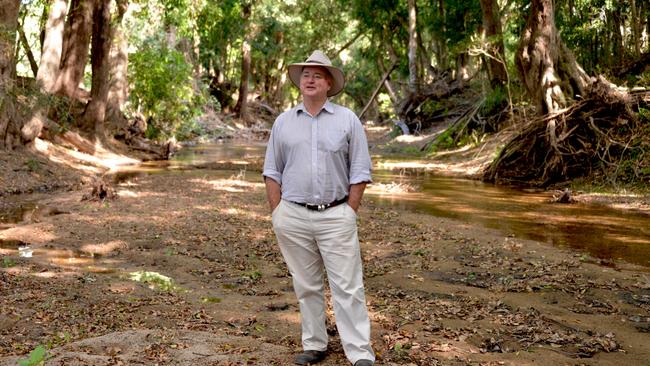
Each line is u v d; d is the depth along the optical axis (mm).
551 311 5918
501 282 6996
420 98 35844
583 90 19672
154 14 26266
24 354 4180
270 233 9641
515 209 13062
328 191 3969
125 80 26125
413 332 5086
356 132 3990
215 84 52719
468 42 28875
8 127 16953
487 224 11047
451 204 13711
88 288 6246
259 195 14172
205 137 39938
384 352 4496
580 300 6316
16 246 8477
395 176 20156
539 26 19750
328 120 3982
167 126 31516
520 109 23938
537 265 7781
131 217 10703
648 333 5328
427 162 25047
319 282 4195
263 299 6156
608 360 4645
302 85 3975
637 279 7133
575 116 18094
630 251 8805
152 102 29938
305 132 3984
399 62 42188
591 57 28094
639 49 25953
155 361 3984
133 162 22578
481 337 5062
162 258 7883
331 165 3959
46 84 18406
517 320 5570
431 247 8852
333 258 3988
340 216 3971
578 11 27594
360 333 3986
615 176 16203
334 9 49938
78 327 4977
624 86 20703
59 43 18750
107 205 12000
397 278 7129
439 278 7195
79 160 19500
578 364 4512
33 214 11000
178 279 6949
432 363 4301
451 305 5992
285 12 49938
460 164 23000
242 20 47062
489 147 23609
